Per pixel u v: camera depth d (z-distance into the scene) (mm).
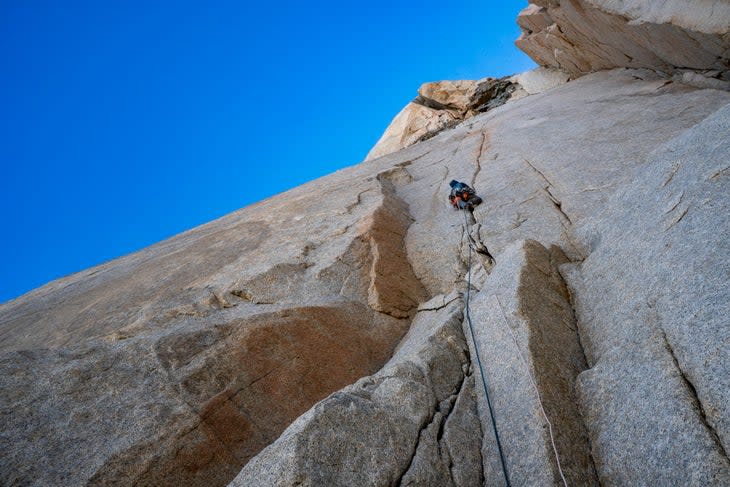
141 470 4598
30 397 5207
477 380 5355
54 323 8789
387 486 3863
